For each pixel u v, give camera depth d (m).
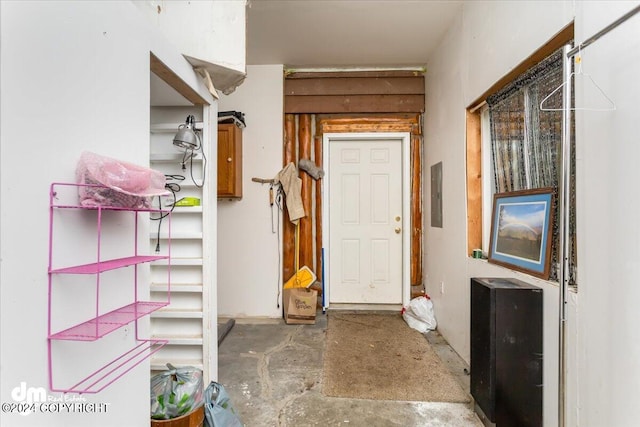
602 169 1.15
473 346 1.75
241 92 3.47
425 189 3.51
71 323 0.82
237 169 3.31
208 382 1.92
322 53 3.24
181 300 2.04
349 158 3.71
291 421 1.70
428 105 3.41
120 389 1.03
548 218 1.52
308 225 3.62
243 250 3.46
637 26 1.02
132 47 1.09
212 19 1.64
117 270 1.03
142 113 1.15
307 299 3.25
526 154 1.79
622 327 1.07
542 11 1.51
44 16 0.74
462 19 2.46
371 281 3.70
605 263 1.14
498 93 2.01
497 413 1.51
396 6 2.49
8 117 0.66
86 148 0.87
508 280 1.71
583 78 1.25
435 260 3.12
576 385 1.27
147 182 0.96
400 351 2.56
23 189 0.69
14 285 0.67
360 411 1.79
